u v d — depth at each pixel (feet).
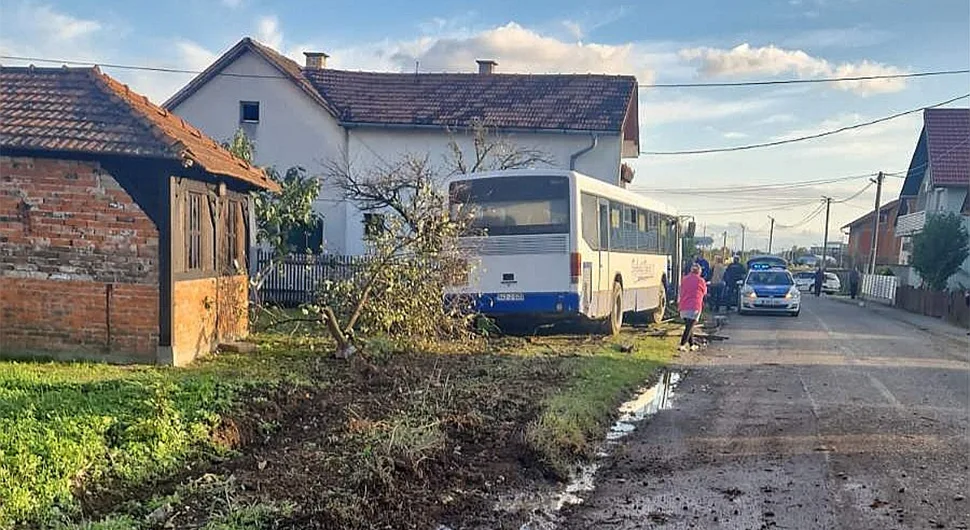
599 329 58.59
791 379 41.11
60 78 38.75
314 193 77.20
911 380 41.14
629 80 96.89
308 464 22.15
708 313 87.45
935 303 97.96
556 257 50.06
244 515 17.80
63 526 16.63
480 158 82.02
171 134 36.32
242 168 44.70
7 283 36.22
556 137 87.92
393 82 98.17
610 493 21.61
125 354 36.06
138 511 18.20
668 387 38.55
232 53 90.07
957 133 132.26
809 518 19.57
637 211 65.62
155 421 22.59
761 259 105.70
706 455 25.59
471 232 50.49
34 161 35.68
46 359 35.86
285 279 72.38
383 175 78.84
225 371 34.76
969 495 21.40
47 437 20.16
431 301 45.24
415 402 30.19
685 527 18.95
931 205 137.90
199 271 39.73
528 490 21.81
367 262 43.86
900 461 24.80
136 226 35.70
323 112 90.43
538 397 32.86
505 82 97.86
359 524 18.26
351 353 39.42
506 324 52.90
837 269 226.38
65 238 35.94
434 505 19.98
